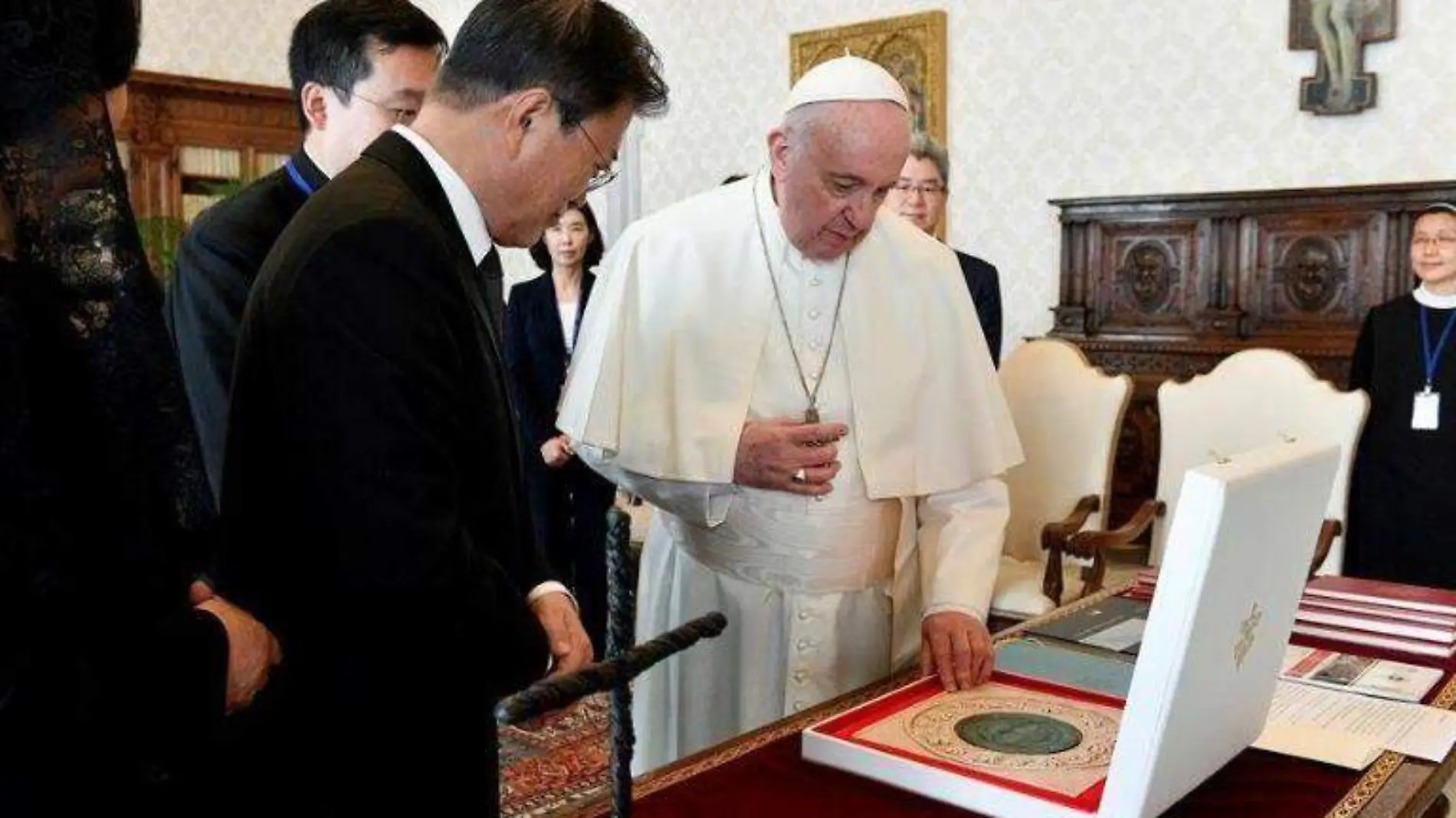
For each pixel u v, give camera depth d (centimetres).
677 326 206
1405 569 412
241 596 124
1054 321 623
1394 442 413
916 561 216
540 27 133
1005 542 398
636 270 209
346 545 120
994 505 213
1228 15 568
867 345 207
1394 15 527
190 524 108
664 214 216
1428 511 407
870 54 664
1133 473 583
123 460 104
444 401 126
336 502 121
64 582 97
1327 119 549
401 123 195
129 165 707
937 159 349
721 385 205
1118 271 594
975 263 364
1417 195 520
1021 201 630
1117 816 125
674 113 741
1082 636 200
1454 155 523
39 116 100
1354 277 538
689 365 206
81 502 101
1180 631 120
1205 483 117
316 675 126
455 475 127
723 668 214
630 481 210
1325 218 542
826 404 207
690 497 206
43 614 96
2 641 94
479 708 131
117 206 104
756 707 210
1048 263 625
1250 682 140
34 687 93
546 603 149
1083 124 609
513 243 146
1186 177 585
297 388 122
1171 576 119
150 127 713
